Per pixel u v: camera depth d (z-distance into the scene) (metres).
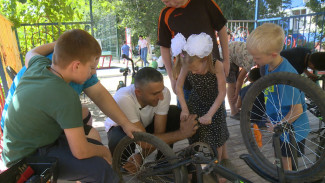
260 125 2.57
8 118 1.68
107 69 13.26
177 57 2.20
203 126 2.32
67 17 4.68
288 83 1.46
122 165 2.50
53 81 1.60
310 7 7.93
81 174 1.71
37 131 1.65
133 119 2.32
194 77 2.23
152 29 16.73
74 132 1.58
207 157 1.86
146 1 16.53
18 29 4.89
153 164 2.22
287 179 1.52
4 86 3.32
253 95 1.66
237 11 13.09
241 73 3.83
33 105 1.58
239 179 1.61
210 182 2.26
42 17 4.87
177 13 2.52
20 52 4.40
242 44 3.59
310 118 3.80
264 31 1.76
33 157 1.61
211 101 2.32
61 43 1.60
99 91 2.10
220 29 2.65
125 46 16.17
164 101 2.39
